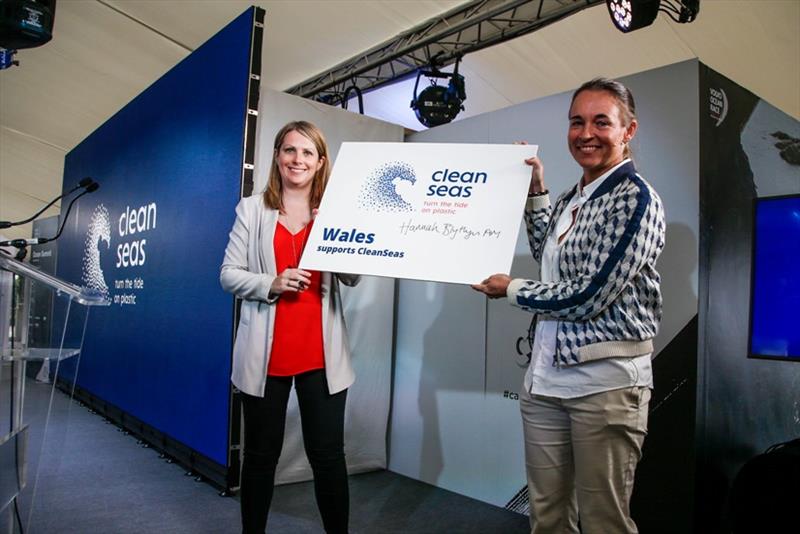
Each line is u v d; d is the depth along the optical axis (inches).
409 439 111.8
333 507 67.5
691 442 74.0
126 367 148.9
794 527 58.5
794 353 66.6
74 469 111.3
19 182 305.0
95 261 185.3
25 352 55.0
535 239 64.5
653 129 81.1
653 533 76.4
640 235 49.0
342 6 164.4
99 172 189.5
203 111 117.7
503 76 185.5
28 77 228.4
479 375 100.8
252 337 66.6
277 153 70.9
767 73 142.7
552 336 55.0
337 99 221.0
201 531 82.3
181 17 179.0
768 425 90.4
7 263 48.9
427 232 63.3
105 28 191.5
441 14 165.6
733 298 82.7
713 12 128.4
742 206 85.3
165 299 129.6
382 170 68.5
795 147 99.5
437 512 93.0
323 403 68.0
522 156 63.5
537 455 55.9
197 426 109.9
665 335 77.5
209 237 111.0
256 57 103.0
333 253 65.4
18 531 62.4
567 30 153.4
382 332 114.6
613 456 50.8
